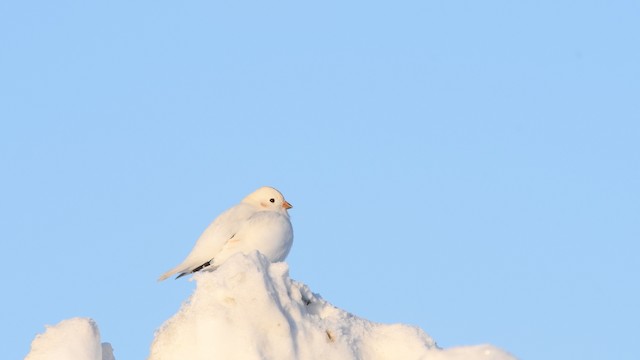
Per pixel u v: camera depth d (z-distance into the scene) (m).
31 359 13.30
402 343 13.30
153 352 12.96
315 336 12.95
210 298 12.85
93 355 13.47
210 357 12.52
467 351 12.13
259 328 12.67
